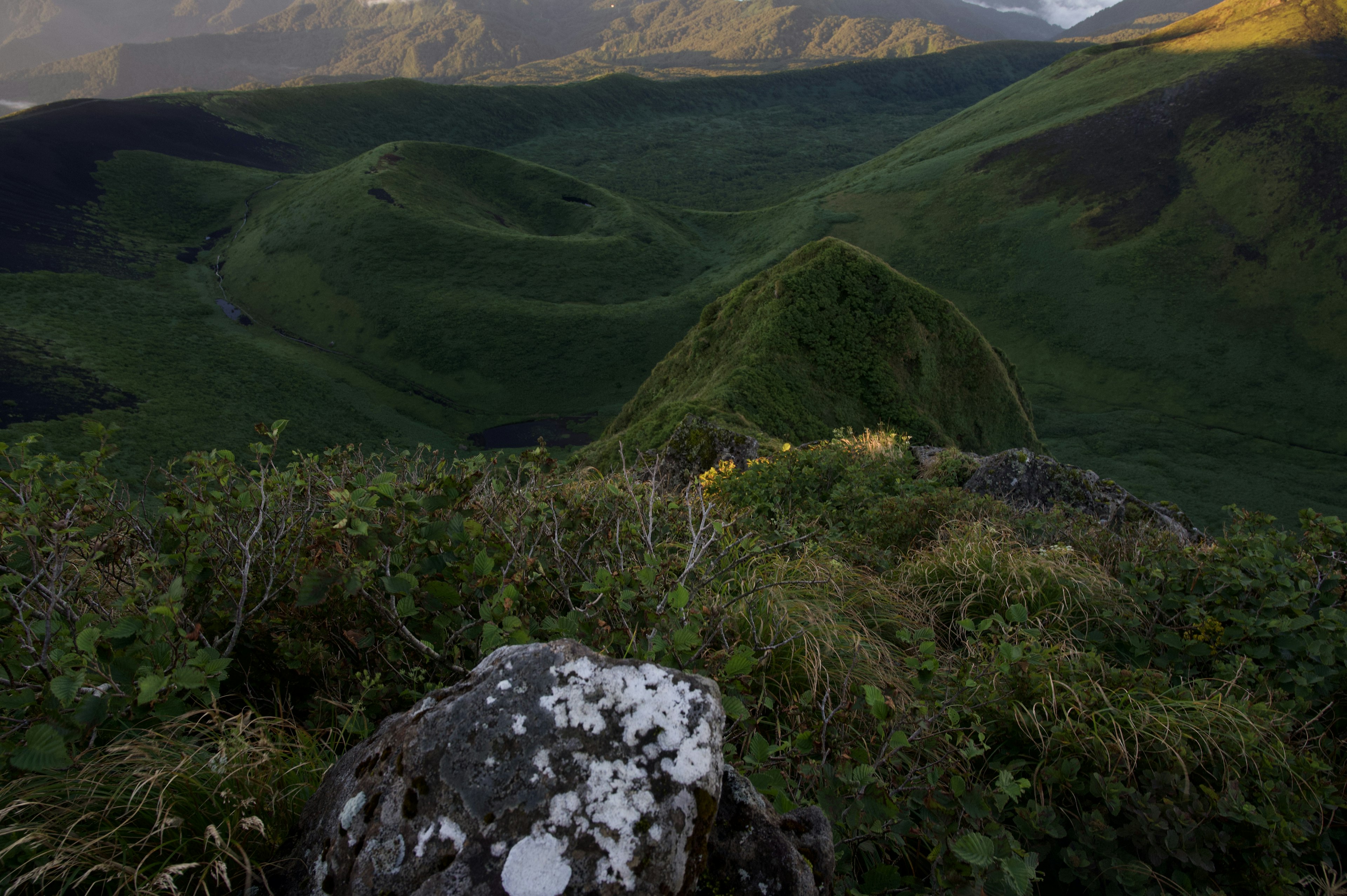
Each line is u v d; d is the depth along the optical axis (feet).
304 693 8.35
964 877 6.70
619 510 10.61
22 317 343.46
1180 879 7.49
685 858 4.71
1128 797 8.11
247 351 366.63
